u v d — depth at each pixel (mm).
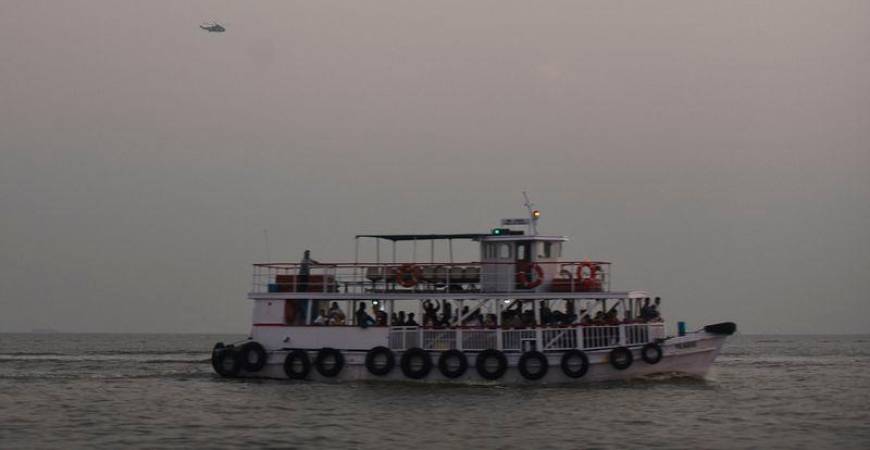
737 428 37281
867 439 35281
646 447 33562
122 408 42625
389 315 47312
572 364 45562
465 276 47781
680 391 45781
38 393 48969
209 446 33688
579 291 46781
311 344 48375
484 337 46281
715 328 46812
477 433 35719
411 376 46562
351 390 45500
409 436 35250
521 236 47906
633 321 47594
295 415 39688
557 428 36625
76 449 33219
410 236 48562
